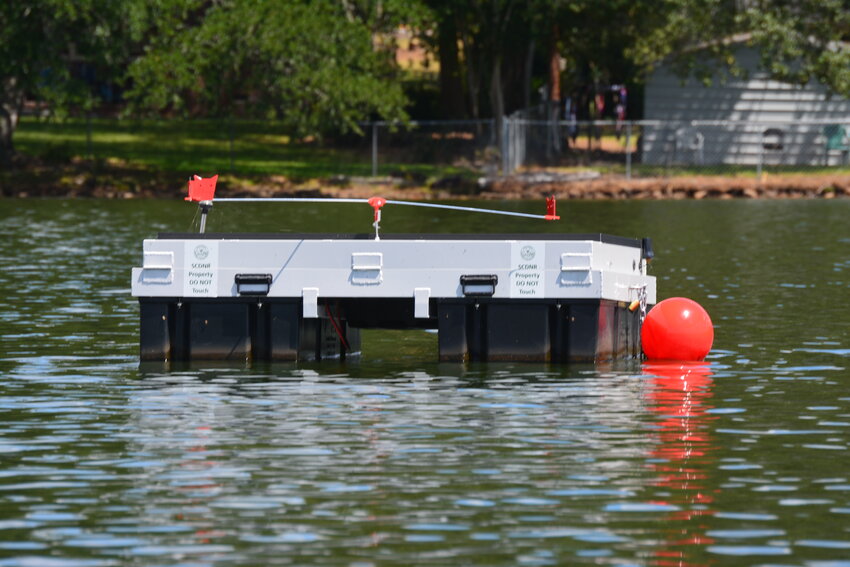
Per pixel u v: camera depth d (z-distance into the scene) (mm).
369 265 40562
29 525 24312
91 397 36156
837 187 124688
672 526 24172
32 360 42125
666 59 135125
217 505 25531
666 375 39562
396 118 131750
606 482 27156
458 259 40688
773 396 36344
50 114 126750
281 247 40938
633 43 141500
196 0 128750
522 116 142375
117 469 28234
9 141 132500
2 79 129875
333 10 131500
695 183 125250
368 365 41656
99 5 120500
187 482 27188
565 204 116125
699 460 29016
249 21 121688
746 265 69125
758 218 99938
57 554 22719
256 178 129625
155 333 41656
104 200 119062
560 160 142375
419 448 30062
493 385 37906
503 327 41188
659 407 34781
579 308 40938
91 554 22719
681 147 136375
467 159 142125
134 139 151125
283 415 33750
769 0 130250
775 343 45625
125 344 45281
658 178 129500
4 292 58219
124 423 32781
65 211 105438
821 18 129750
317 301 41312
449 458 29125
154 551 22844
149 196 123250
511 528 24047
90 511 25172
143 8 122812
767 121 135375
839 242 81438
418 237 41062
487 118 161125
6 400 35719
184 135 155125
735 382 38531
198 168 134000
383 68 140750
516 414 33875
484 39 146875
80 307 54062
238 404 35250
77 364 41406
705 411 34312
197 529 24031
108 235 85125
